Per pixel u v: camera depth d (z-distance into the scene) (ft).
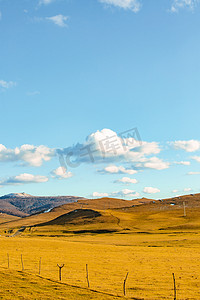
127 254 236.22
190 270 166.81
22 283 115.96
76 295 103.50
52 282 120.78
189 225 519.60
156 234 462.19
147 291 119.03
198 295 113.60
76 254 228.63
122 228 583.58
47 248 261.65
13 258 195.31
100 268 169.89
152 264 187.42
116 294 107.96
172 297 109.29
